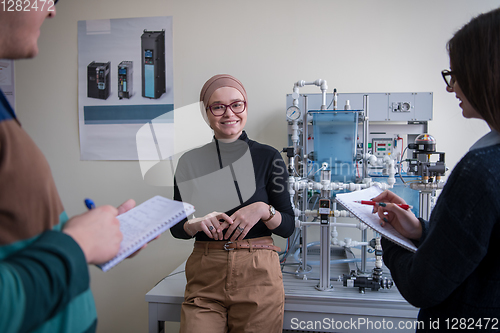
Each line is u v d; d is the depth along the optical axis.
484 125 1.91
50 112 2.24
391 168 1.41
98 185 2.21
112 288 2.19
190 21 2.10
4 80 2.25
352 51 2.00
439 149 1.97
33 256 0.32
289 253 1.71
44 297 0.32
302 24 2.03
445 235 0.51
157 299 1.26
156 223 0.50
